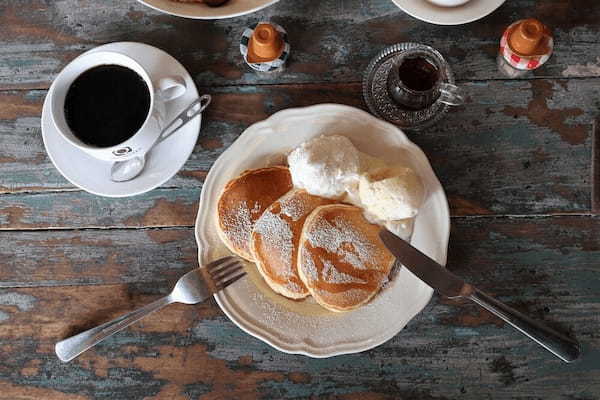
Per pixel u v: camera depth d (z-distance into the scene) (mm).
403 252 723
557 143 790
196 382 793
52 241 810
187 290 751
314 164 721
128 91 747
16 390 800
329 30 813
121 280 805
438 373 781
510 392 775
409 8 764
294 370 789
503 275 783
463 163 793
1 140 819
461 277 785
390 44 810
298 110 767
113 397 796
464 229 789
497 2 762
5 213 814
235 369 792
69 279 807
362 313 753
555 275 780
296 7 814
